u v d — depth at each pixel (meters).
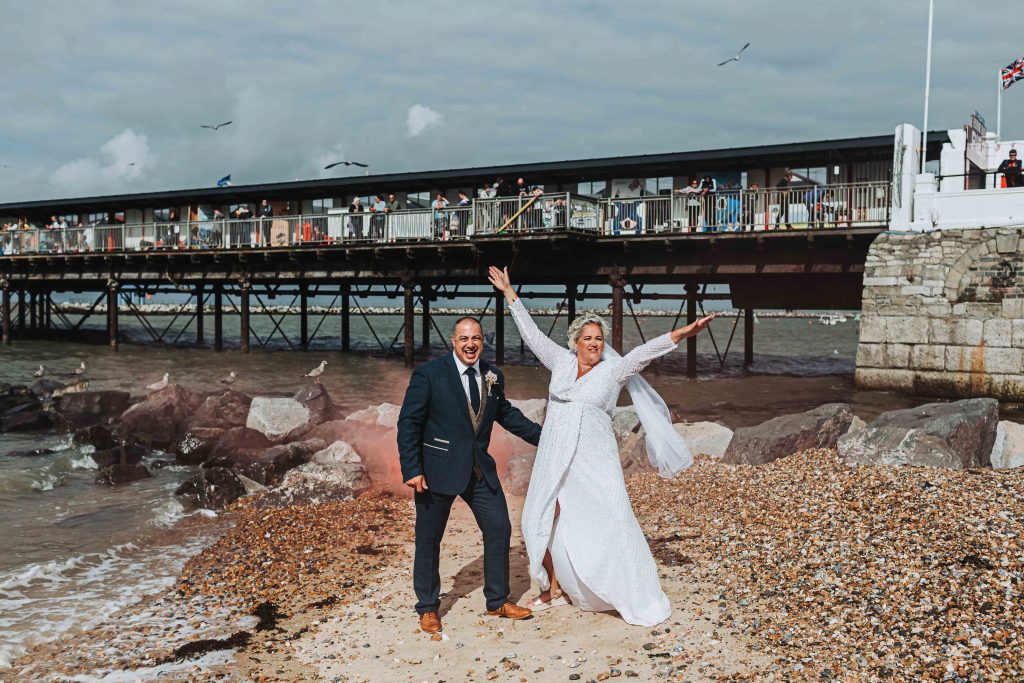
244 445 13.81
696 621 5.29
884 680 4.34
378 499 10.16
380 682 4.70
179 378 26.69
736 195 23.36
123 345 42.62
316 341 50.16
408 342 30.06
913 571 5.77
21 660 5.38
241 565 7.45
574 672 4.64
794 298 26.39
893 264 20.25
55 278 39.44
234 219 33.25
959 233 19.62
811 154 24.98
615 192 28.89
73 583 7.09
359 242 29.34
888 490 7.59
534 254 26.14
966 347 19.41
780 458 9.76
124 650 5.50
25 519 9.63
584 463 5.33
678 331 5.21
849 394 21.59
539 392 23.03
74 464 12.99
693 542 6.96
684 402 20.55
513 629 5.34
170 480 12.05
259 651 5.37
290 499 10.27
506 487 10.37
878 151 24.48
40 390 22.25
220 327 39.41
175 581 7.12
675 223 24.41
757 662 4.63
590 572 5.24
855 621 5.12
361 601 6.24
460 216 27.81
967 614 5.07
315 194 35.00
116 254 35.62
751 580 5.96
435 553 5.47
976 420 9.30
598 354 5.38
